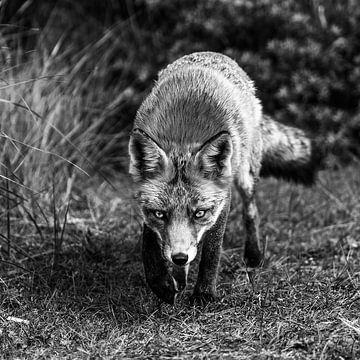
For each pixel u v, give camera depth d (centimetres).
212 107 889
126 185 1459
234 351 718
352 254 1052
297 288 905
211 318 820
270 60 1625
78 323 809
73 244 1091
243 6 1627
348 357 689
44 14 1761
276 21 1636
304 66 1603
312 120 1575
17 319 822
